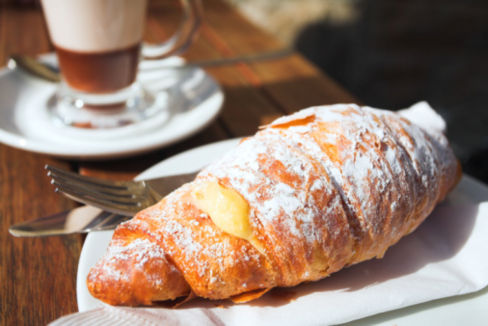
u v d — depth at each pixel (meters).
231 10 0.75
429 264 0.31
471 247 0.32
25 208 0.36
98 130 0.42
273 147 0.29
